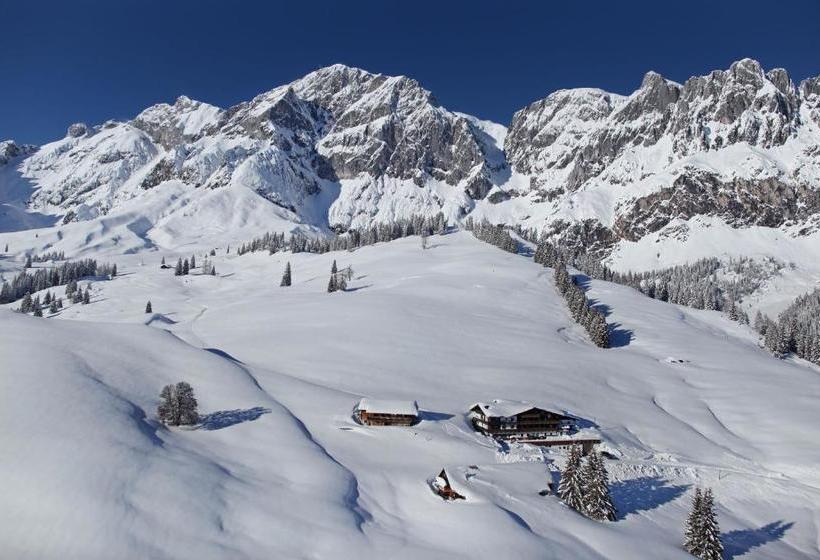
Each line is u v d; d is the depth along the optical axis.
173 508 44.12
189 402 61.81
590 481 58.06
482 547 45.97
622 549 50.72
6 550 37.38
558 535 51.22
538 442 76.88
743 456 83.31
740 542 59.38
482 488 56.94
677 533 57.66
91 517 40.91
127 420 56.12
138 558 38.41
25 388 56.38
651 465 73.44
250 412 66.81
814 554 59.53
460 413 82.94
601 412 91.38
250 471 53.44
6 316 80.00
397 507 52.94
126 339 82.50
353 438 67.12
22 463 44.81
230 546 41.78
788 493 70.75
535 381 100.12
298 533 44.69
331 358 101.31
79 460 46.53
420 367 101.06
